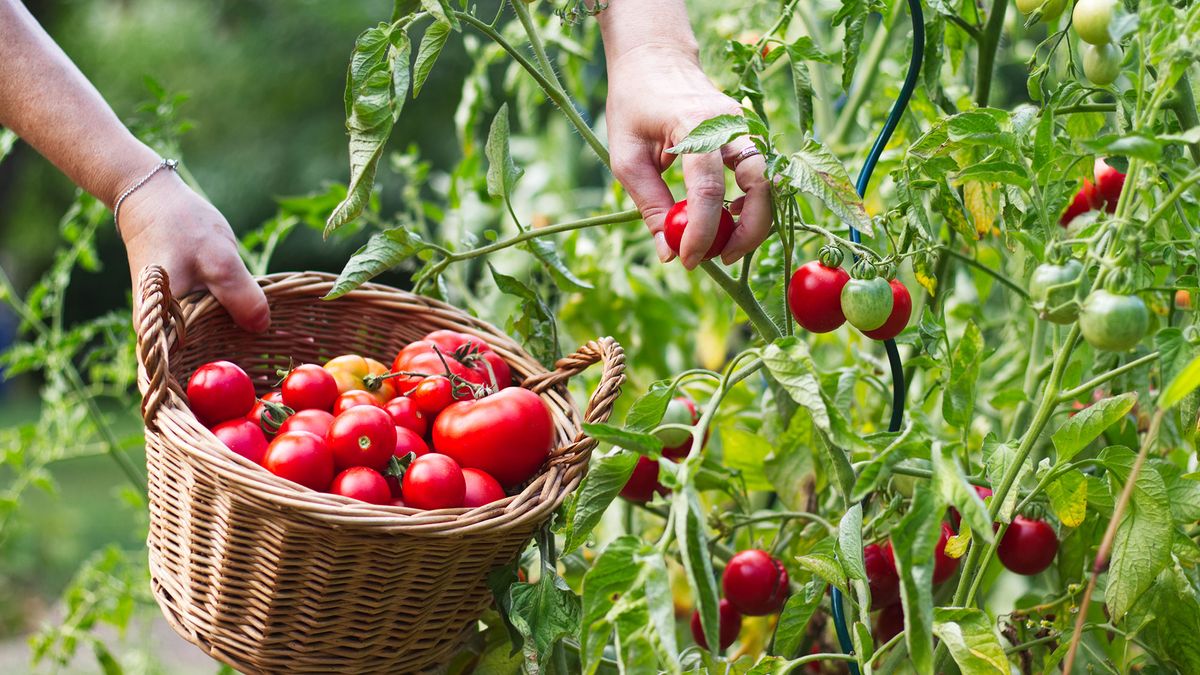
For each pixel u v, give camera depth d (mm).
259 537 1102
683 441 1368
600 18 1234
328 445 1184
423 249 1395
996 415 1763
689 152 959
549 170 3240
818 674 1532
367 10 8102
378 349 1540
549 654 1133
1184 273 1166
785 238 1096
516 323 1529
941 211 1208
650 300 1996
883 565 1215
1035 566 1219
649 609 803
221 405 1265
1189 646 1109
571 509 1086
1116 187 1298
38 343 2021
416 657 1207
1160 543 1007
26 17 1438
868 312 1026
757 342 1486
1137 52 1118
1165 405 774
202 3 8820
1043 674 1189
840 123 1866
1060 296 910
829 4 1964
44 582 4434
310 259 7477
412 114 7160
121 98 8445
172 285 1387
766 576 1302
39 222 8586
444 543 1092
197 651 3600
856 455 1307
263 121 8047
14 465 2029
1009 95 3350
